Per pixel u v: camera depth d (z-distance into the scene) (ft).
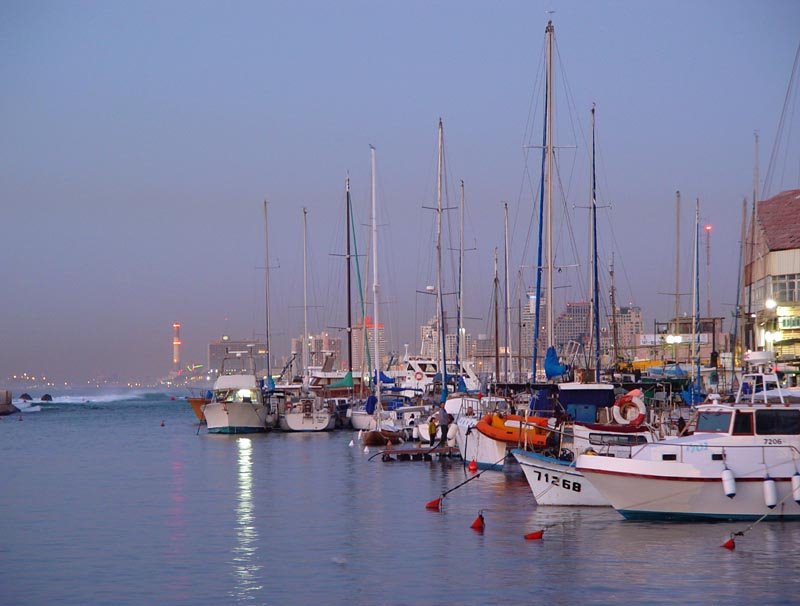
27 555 100.63
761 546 95.09
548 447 141.49
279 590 83.97
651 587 82.07
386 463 188.75
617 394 164.04
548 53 184.44
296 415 291.58
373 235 253.85
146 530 114.52
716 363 230.07
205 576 89.76
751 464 103.35
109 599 82.17
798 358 175.01
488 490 140.87
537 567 89.86
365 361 365.81
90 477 175.11
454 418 197.16
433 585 84.53
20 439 300.81
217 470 183.11
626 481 104.68
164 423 393.29
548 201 180.96
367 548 100.68
